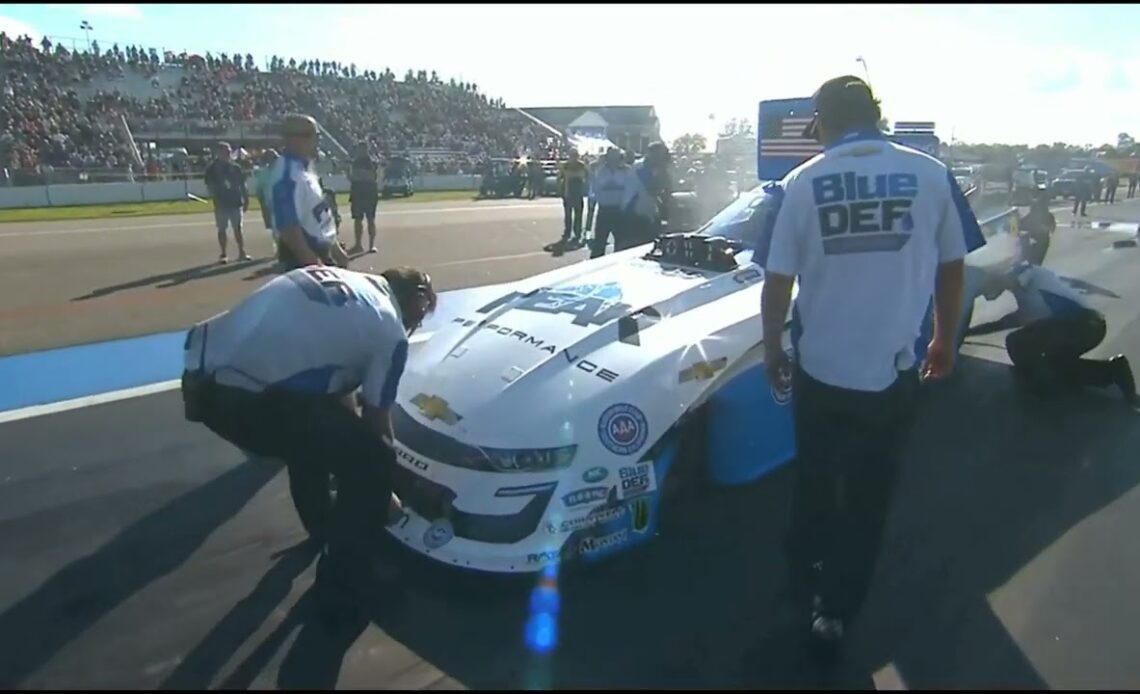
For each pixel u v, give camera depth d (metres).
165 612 2.75
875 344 2.39
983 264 5.30
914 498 3.67
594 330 3.27
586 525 2.88
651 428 3.04
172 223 13.84
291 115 3.90
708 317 3.46
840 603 2.55
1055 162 30.59
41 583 2.89
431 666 2.49
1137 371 5.58
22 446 4.06
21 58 27.02
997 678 2.48
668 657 2.55
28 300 7.40
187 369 2.73
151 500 3.53
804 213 2.40
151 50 30.89
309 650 2.56
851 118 2.42
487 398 3.01
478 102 39.62
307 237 3.90
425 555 2.87
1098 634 2.70
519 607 2.78
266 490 3.66
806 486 2.66
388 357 2.67
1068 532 3.38
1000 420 4.65
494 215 16.39
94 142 23.98
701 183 11.70
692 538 3.25
